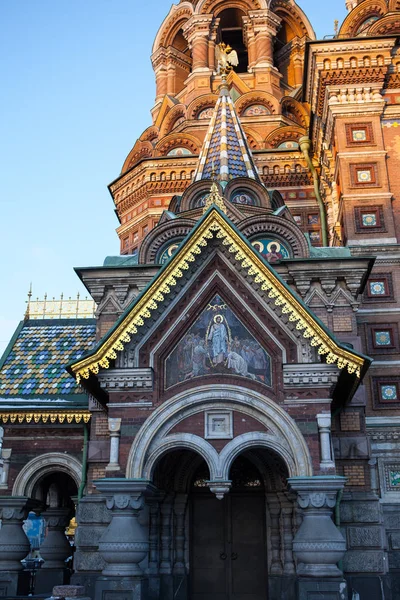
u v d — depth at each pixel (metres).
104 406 18.31
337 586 13.84
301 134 33.06
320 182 30.06
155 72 39.28
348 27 27.31
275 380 15.55
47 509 22.97
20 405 20.09
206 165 24.77
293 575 17.56
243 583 18.22
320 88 25.22
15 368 22.03
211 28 37.22
